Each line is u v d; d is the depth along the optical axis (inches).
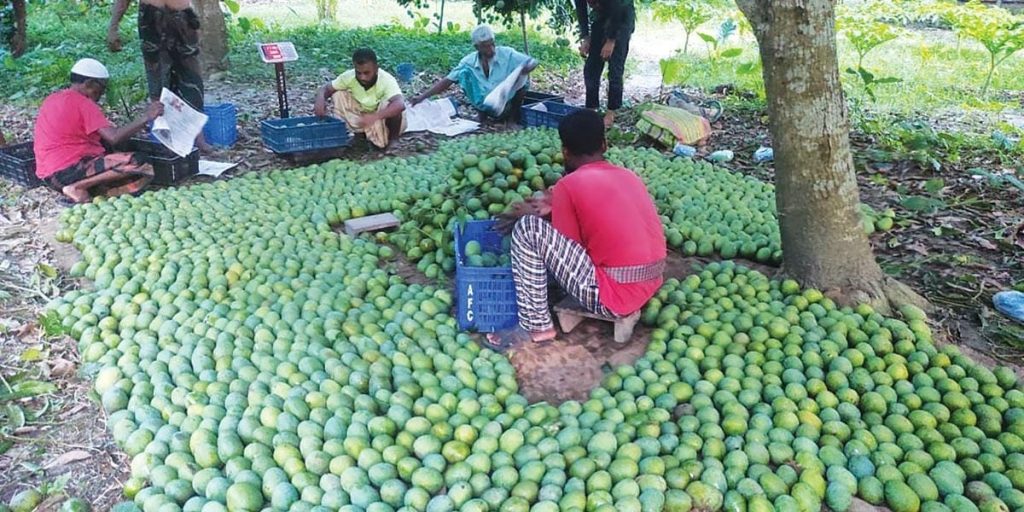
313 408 143.2
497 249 204.8
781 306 180.5
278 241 217.6
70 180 257.4
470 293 175.2
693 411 144.3
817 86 174.4
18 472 136.5
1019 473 126.9
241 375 154.0
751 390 149.9
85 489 133.0
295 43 581.6
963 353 172.1
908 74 528.7
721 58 578.6
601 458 128.1
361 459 130.0
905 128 363.6
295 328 172.1
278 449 131.6
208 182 288.8
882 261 222.4
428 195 249.3
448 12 875.4
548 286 193.2
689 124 347.3
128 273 201.2
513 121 394.3
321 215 243.6
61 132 256.1
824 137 177.6
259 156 323.9
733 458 130.8
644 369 157.8
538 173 233.8
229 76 466.6
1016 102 448.1
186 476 129.4
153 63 324.8
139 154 272.2
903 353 164.9
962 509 120.5
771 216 246.2
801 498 124.0
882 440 138.3
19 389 156.9
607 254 166.1
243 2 872.9
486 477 126.6
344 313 180.1
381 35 633.6
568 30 705.0
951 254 226.1
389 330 173.0
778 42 173.2
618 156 306.2
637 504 118.5
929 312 188.4
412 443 135.2
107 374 157.2
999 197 274.4
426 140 356.8
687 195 256.4
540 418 140.5
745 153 342.3
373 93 338.0
